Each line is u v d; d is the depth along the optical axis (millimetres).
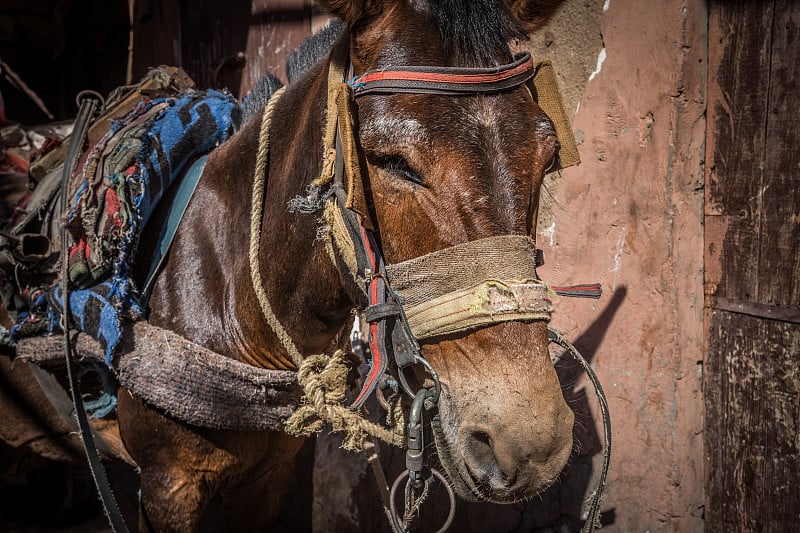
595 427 2201
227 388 1673
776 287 1859
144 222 1850
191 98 2047
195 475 1793
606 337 2170
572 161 1423
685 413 2033
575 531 2244
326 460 2881
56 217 2066
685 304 2023
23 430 2268
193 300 1794
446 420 1279
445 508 2500
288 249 1624
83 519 3477
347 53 1465
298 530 3154
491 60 1280
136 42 4691
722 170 1987
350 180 1272
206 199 1849
